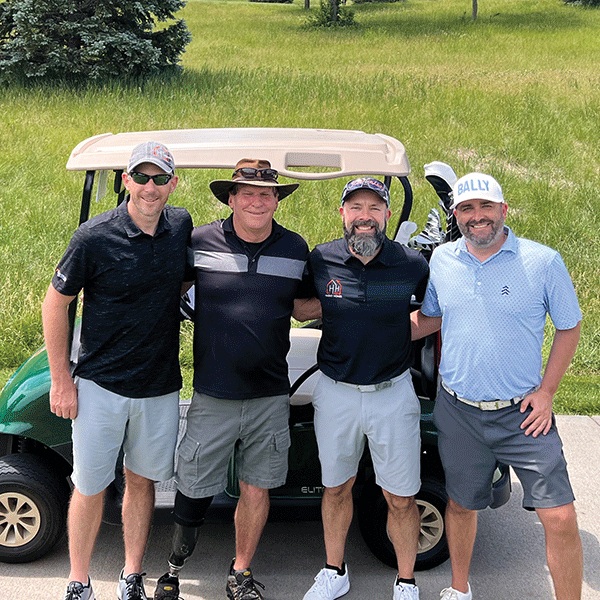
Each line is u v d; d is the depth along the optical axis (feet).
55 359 9.28
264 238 9.59
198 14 113.19
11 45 46.65
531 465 9.12
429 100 42.80
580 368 19.07
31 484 10.50
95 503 9.68
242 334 9.39
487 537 12.14
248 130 11.33
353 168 10.28
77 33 47.24
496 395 9.16
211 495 9.77
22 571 10.81
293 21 104.32
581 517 12.64
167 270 9.27
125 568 10.05
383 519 10.82
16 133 34.60
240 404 9.60
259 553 11.53
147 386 9.46
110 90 44.47
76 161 10.28
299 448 10.71
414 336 10.11
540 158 34.86
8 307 20.22
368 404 9.64
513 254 9.05
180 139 10.77
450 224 11.25
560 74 52.60
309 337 13.85
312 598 10.09
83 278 9.08
